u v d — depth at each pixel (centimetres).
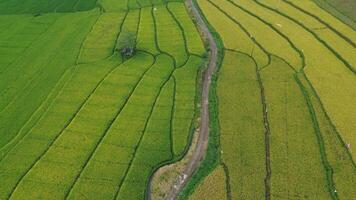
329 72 6625
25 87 6556
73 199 4706
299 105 5969
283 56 7088
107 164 5125
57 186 4856
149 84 6531
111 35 7962
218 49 7356
